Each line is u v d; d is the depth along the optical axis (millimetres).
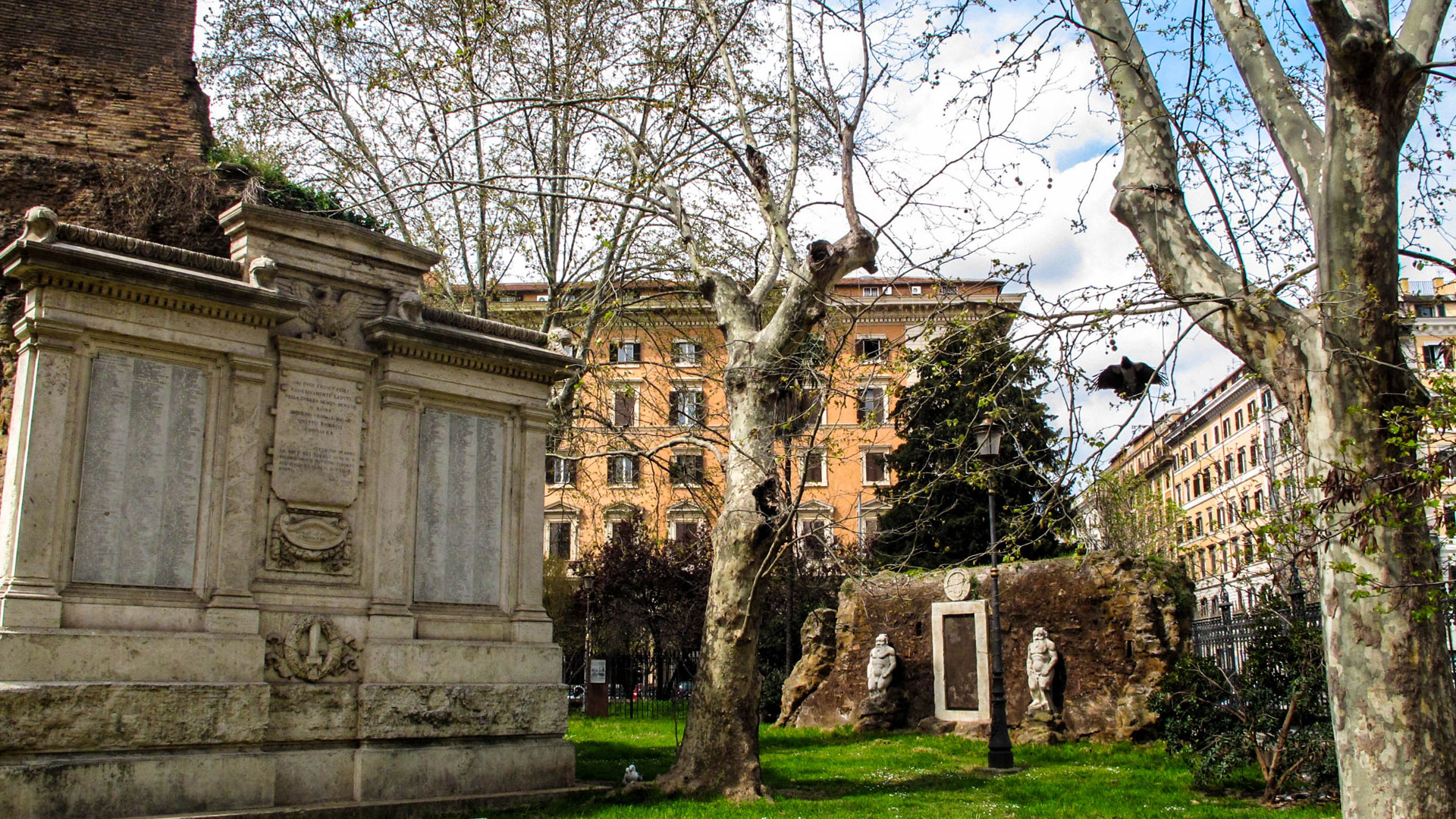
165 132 16391
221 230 15461
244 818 10789
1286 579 15617
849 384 14734
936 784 15297
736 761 13617
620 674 41781
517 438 14812
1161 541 30797
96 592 11016
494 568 14266
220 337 12219
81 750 10367
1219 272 10453
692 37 17391
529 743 13750
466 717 13203
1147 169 11062
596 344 23391
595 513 33500
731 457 14602
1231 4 10633
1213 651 22094
